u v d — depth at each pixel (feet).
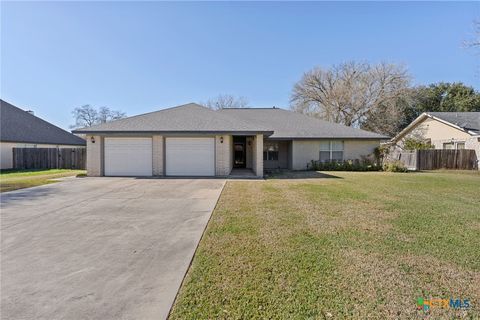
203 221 17.42
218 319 7.34
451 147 67.46
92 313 7.66
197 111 51.16
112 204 22.80
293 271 10.14
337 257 11.44
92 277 9.87
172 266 10.73
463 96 104.12
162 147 44.09
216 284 9.21
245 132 42.52
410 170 57.98
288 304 8.02
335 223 16.60
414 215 18.66
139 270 10.41
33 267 10.75
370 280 9.47
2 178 41.93
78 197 26.08
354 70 106.83
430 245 12.94
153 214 19.35
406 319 7.37
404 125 104.58
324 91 110.11
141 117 47.73
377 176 44.68
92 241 13.79
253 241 13.37
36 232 15.28
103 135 43.47
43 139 74.64
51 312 7.72
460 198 25.00
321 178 41.81
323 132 60.39
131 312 7.71
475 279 9.62
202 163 44.39
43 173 50.67
